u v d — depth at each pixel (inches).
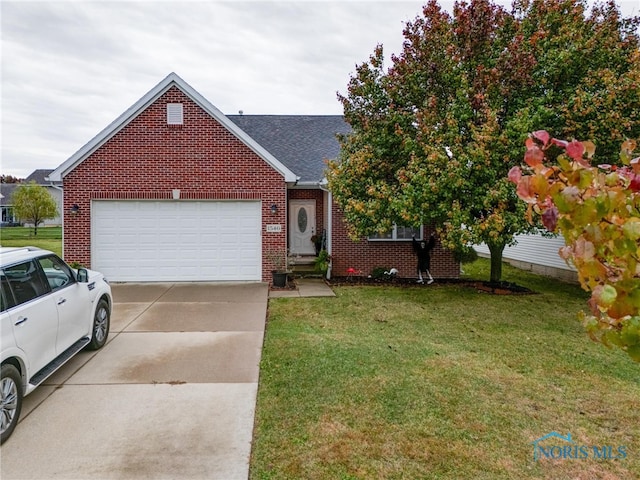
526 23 367.2
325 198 568.1
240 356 223.1
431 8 376.2
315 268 529.0
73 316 196.9
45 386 183.8
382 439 143.3
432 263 506.6
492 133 325.7
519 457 134.0
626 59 344.2
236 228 446.9
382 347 240.7
